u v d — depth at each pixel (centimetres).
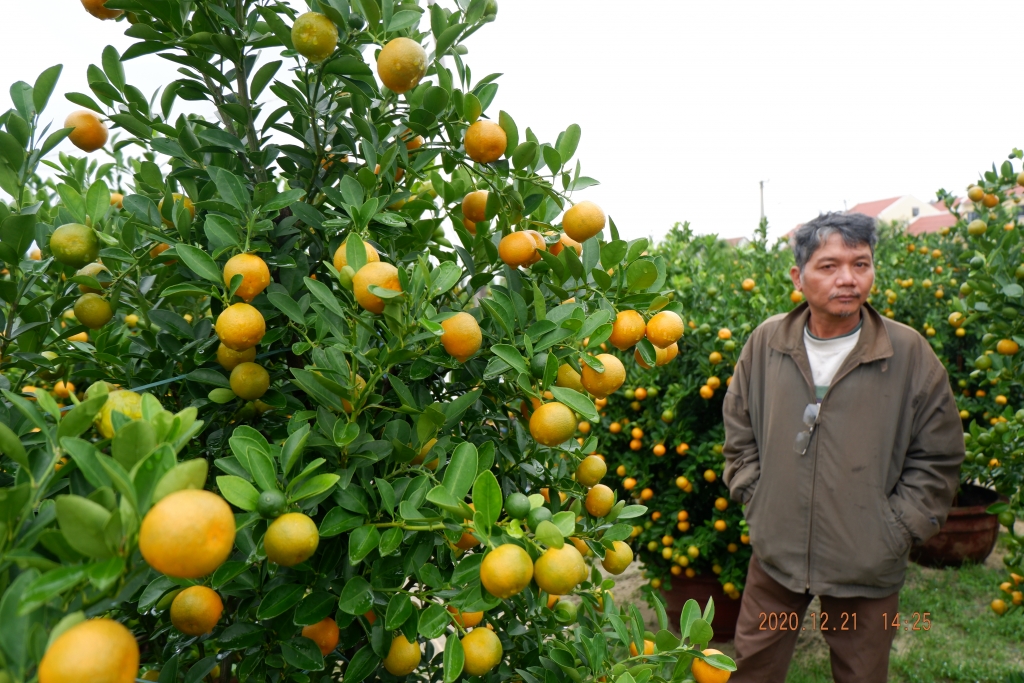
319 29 123
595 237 155
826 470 281
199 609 105
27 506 82
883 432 275
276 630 116
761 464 308
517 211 150
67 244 129
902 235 838
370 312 124
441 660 150
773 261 688
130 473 76
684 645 136
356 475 126
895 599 287
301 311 127
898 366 277
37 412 91
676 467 455
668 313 142
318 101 150
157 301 157
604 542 154
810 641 430
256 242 130
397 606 109
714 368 450
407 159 149
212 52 141
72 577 68
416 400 140
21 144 136
